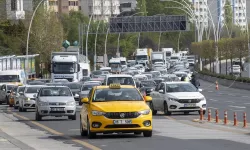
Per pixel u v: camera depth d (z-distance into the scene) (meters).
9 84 123.88
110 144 42.06
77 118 75.38
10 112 92.00
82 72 171.38
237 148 38.41
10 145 43.12
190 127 57.31
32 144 43.78
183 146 39.97
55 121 70.25
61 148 40.66
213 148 38.53
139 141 43.56
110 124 44.75
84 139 45.94
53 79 143.12
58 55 149.88
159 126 58.75
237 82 159.38
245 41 190.25
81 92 106.94
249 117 70.19
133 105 45.44
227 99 108.94
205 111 75.56
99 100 47.00
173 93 75.00
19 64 175.88
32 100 92.00
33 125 64.38
